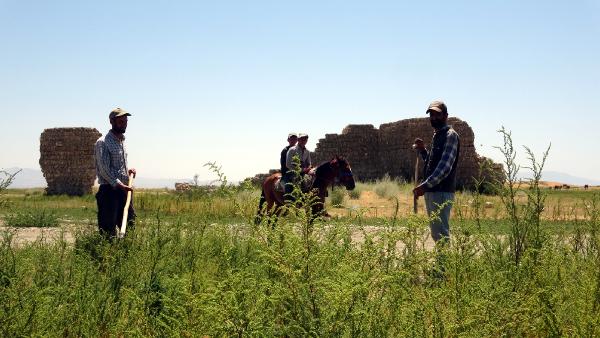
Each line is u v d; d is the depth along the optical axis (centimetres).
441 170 662
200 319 306
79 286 448
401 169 4666
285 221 332
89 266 521
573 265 459
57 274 485
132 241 596
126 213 766
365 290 301
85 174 4544
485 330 312
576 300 376
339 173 1241
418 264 360
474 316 316
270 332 296
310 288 304
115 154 820
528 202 474
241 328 281
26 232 1147
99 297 439
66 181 4512
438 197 668
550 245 466
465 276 385
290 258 304
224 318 281
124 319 402
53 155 4522
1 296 393
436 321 315
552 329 338
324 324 293
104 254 554
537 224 467
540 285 389
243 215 346
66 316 396
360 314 298
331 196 2598
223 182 345
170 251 535
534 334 366
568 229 567
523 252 444
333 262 341
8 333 359
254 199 350
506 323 318
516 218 476
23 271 462
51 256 564
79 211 1964
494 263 458
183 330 320
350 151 5038
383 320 316
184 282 375
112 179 803
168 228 580
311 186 1134
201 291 362
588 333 334
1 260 461
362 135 5028
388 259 338
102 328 418
